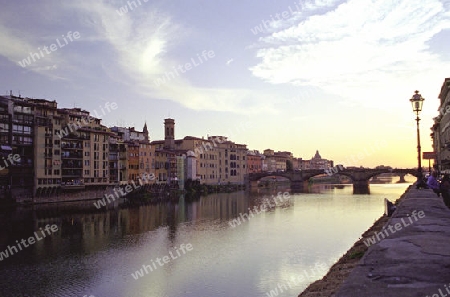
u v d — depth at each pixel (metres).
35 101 123.19
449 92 76.94
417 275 9.61
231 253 53.28
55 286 40.53
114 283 41.41
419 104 35.41
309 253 51.50
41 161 115.38
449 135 78.00
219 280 41.31
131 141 161.00
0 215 90.00
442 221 18.42
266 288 37.97
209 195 167.25
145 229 75.06
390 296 8.16
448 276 9.45
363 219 83.19
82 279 42.72
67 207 108.81
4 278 43.22
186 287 39.44
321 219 84.44
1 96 107.75
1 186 104.81
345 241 59.09
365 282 9.25
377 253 12.26
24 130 111.75
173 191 165.88
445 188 23.66
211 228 75.94
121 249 57.34
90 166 133.50
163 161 172.12
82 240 63.91
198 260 50.03
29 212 96.19
